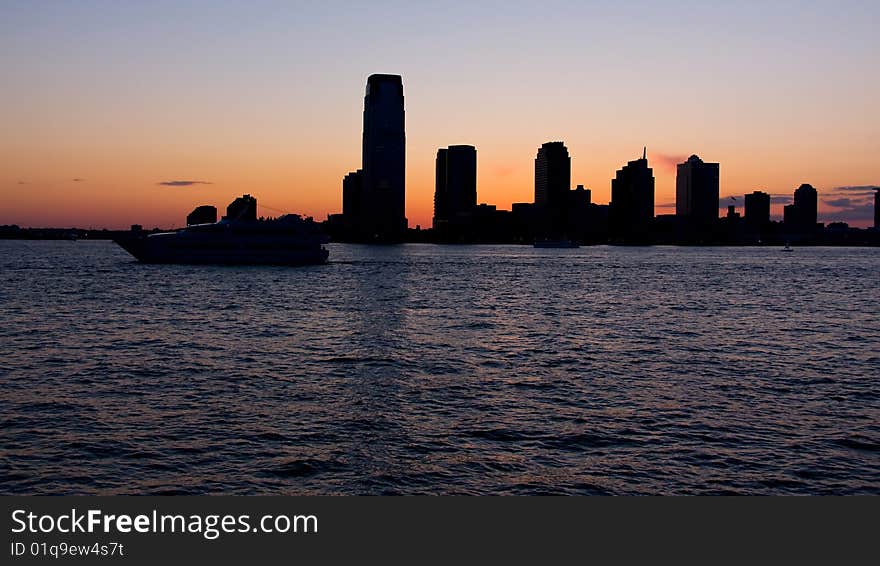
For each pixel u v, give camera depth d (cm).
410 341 6366
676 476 2820
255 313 8712
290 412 3716
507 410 3778
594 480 2784
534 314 8925
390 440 3241
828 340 6606
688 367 5097
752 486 2731
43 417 3578
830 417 3666
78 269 18425
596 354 5672
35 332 6831
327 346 6025
